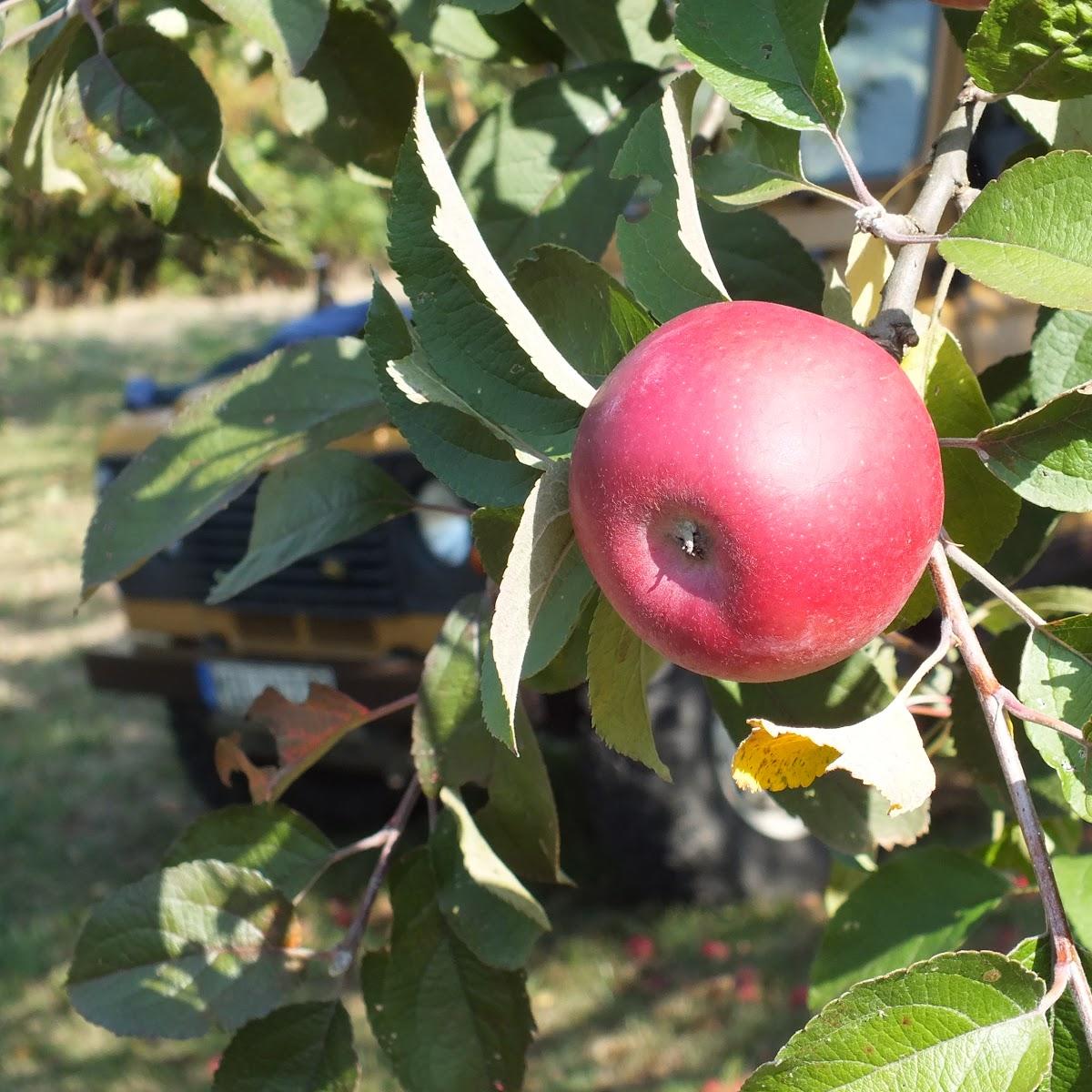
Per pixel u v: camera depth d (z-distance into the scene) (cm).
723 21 33
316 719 42
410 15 47
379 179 48
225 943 40
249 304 511
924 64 105
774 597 25
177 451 44
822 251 107
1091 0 30
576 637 39
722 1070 118
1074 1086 26
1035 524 43
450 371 31
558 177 45
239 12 37
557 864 42
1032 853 25
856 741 24
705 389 25
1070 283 28
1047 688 29
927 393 33
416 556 123
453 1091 40
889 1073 25
